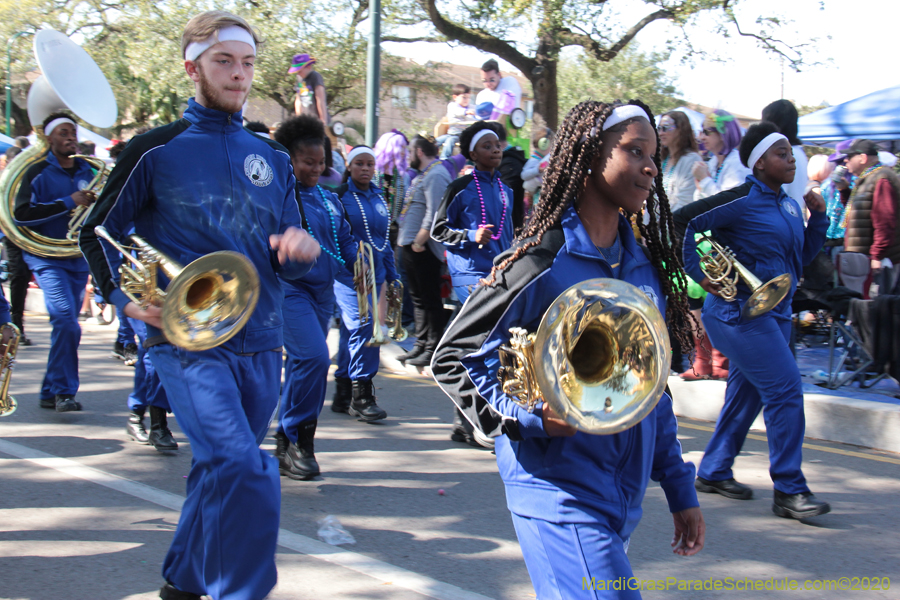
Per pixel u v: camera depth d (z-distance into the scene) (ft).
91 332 33.45
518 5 53.06
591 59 63.26
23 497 13.99
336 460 16.78
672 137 21.11
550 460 6.32
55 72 24.31
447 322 25.98
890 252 22.50
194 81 9.02
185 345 8.02
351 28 72.74
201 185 8.79
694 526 7.00
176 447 17.01
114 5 81.82
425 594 10.53
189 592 8.45
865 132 36.14
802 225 14.02
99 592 10.38
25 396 21.75
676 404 21.02
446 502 14.25
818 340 28.25
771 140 13.46
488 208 19.45
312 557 11.70
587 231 6.61
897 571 11.67
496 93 35.70
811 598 10.79
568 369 5.63
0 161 31.86
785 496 13.67
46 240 19.34
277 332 9.32
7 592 10.31
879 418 17.97
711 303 13.92
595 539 6.19
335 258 16.38
